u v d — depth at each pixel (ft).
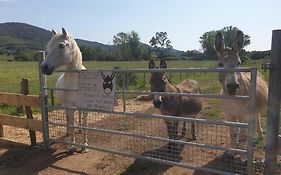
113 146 22.76
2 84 87.45
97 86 19.56
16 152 22.98
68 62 21.48
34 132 23.82
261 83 20.49
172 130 21.17
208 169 15.84
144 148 22.09
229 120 18.98
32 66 229.45
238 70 14.28
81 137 25.02
